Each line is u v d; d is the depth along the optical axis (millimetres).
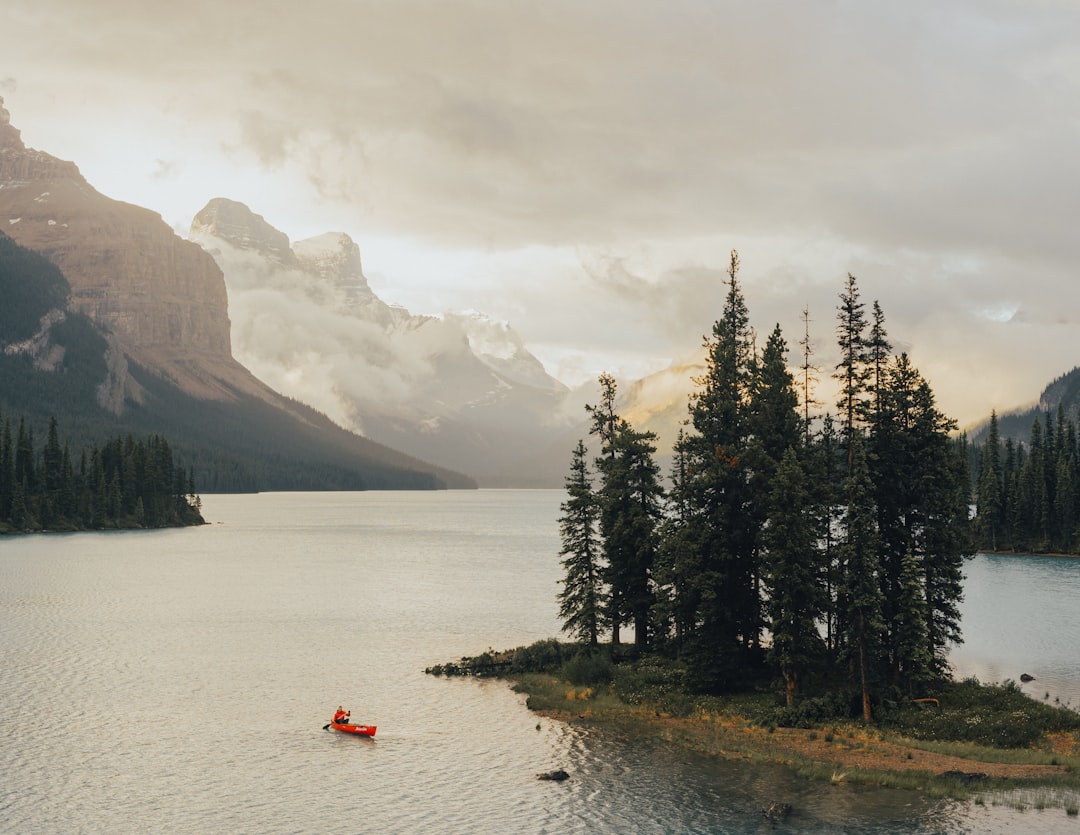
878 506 70812
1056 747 59812
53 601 126000
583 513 87625
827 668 73688
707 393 76875
